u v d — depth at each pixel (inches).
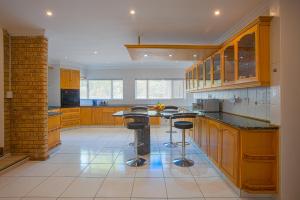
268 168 111.0
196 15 141.5
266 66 113.0
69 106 326.6
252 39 120.6
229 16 142.9
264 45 112.7
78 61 321.7
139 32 175.9
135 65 356.2
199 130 191.2
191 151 199.2
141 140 187.9
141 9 132.6
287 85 105.0
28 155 174.7
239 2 123.4
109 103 364.8
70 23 156.3
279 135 106.1
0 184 129.3
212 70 187.2
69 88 327.9
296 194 106.3
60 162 169.5
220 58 167.9
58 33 178.9
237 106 165.5
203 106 205.3
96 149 208.8
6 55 169.9
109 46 224.2
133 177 138.7
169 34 181.0
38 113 174.2
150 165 161.2
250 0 121.0
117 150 204.7
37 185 127.5
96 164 164.1
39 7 130.5
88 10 134.3
